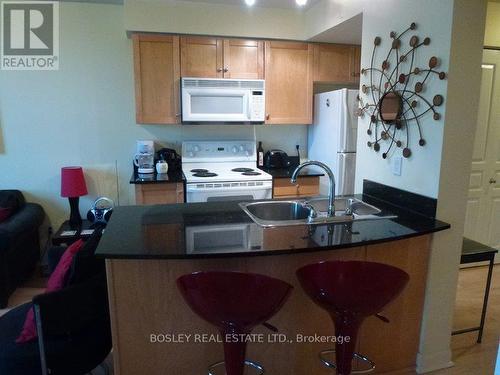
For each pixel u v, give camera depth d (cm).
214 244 152
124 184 362
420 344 205
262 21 326
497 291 304
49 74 335
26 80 333
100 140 352
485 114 321
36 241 340
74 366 165
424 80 192
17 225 283
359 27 287
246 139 382
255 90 330
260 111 334
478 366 213
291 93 349
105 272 171
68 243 306
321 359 169
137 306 159
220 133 374
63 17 329
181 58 319
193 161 364
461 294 297
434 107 187
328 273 148
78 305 156
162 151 352
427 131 193
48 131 343
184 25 311
